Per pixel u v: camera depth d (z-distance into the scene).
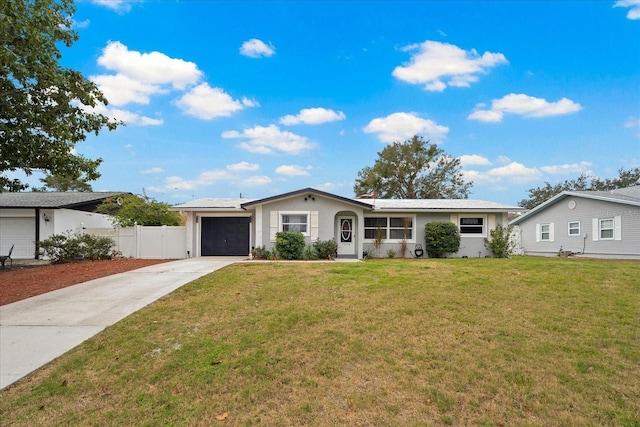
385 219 16.98
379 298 6.94
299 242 14.62
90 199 18.14
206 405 3.42
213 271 10.23
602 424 3.07
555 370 4.02
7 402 3.48
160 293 7.59
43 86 8.37
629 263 12.70
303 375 3.98
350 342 4.84
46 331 5.38
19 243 16.61
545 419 3.15
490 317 5.82
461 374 3.95
